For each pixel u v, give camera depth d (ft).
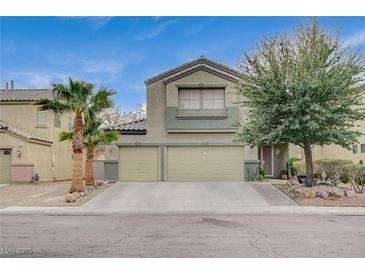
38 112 89.30
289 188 60.59
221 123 74.43
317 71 53.36
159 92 76.07
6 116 88.63
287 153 81.25
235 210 46.24
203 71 75.46
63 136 62.80
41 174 84.53
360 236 30.17
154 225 36.19
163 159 74.69
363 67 54.70
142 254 24.39
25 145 78.33
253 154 74.18
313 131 54.08
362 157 79.10
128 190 62.39
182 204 51.06
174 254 24.39
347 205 49.44
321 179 66.59
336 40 56.54
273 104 56.54
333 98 54.34
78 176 58.29
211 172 74.18
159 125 75.51
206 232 32.24
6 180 78.18
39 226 35.65
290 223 37.24
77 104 57.41
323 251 25.08
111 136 64.75
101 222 38.27
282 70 55.98
